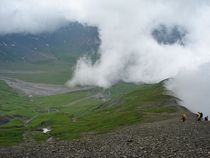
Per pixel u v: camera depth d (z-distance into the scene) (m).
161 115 151.00
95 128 163.75
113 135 90.19
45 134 180.38
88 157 58.28
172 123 102.88
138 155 54.75
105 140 77.69
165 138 68.62
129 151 58.94
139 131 91.00
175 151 54.41
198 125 89.62
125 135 84.50
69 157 60.38
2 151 76.31
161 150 56.47
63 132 174.62
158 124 106.25
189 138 66.12
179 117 130.12
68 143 79.25
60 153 65.62
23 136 181.62
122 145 66.50
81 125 192.88
